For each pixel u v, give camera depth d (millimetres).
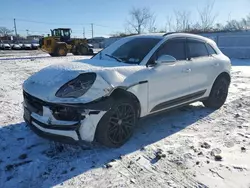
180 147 3406
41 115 3092
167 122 4406
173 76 3994
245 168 2855
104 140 3211
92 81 3062
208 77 4766
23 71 11719
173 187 2539
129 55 4012
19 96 6562
